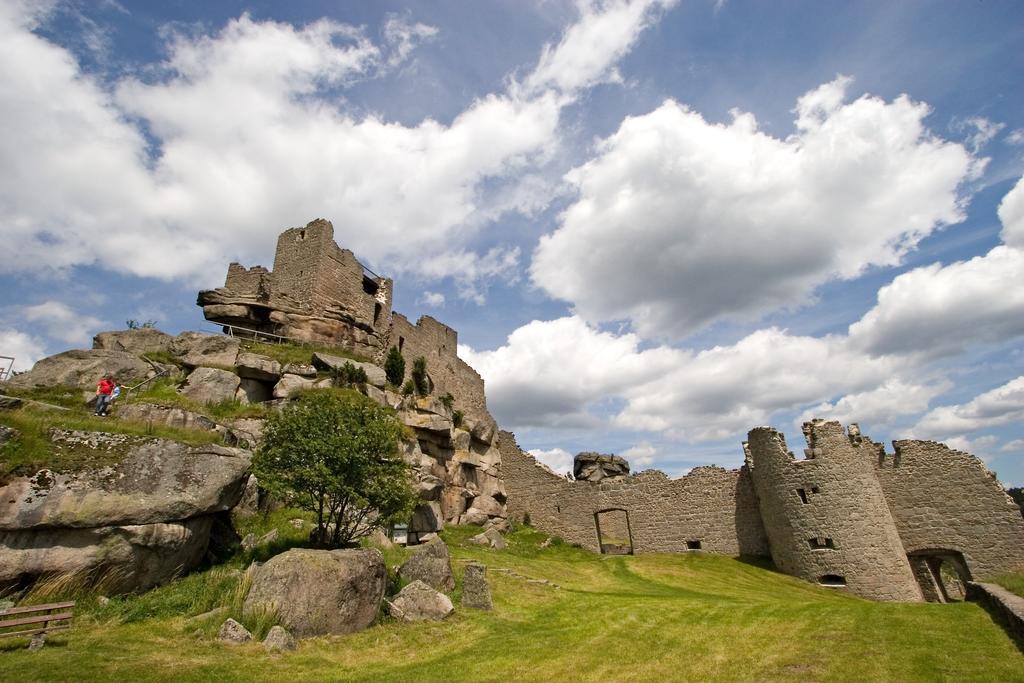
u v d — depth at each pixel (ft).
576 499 129.80
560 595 65.87
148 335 94.68
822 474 97.14
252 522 64.90
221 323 116.37
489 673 37.55
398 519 59.31
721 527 113.70
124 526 45.57
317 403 61.62
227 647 38.09
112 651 35.24
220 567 53.21
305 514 69.41
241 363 92.07
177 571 49.93
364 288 145.07
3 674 29.43
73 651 34.53
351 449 55.57
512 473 140.87
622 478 126.31
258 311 118.01
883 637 42.29
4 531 41.14
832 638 43.52
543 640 45.85
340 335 122.62
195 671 33.40
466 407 163.02
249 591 43.68
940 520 100.53
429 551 61.00
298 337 115.96
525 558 92.79
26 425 46.68
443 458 118.93
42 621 36.70
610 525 142.31
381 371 113.29
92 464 46.83
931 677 32.40
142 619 42.09
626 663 40.01
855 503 93.30
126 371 84.02
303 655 38.60
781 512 100.83
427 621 49.44
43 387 75.77
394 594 53.98
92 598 43.19
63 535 43.39
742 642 44.57
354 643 42.52
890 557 89.30
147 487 48.11
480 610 54.85
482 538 99.25
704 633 47.96
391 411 103.24
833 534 93.56
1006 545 94.94
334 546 57.93
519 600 61.05
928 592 100.89
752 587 87.61
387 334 137.49
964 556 97.71
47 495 43.39
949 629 42.42
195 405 80.43
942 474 102.32
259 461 54.75
